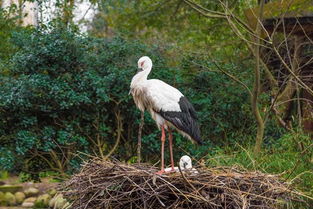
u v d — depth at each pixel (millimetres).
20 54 14734
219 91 15430
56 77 14695
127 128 15008
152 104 10969
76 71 14812
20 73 14844
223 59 17359
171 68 15375
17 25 17609
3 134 14328
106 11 22391
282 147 13125
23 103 13938
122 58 15070
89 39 15031
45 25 14992
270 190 9305
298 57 16094
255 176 9430
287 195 9805
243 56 17922
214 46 19375
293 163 12109
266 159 12578
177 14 21781
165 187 8906
